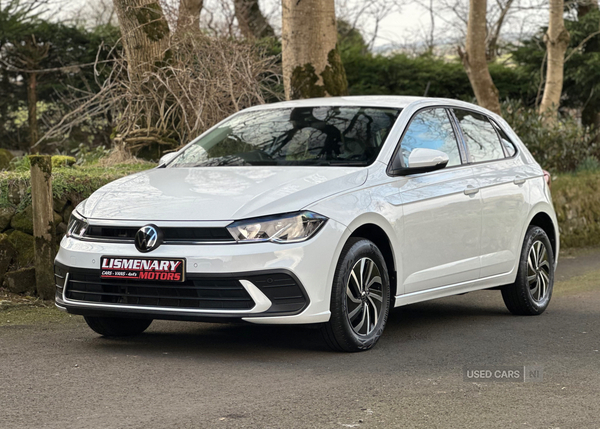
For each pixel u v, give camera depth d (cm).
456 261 616
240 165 587
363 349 538
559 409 414
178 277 484
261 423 383
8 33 1828
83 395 429
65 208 749
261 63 1030
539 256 720
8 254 725
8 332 598
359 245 525
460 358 530
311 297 493
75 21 1944
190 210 499
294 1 1041
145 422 383
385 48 2489
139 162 996
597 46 2220
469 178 637
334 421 388
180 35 998
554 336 612
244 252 480
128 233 506
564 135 1553
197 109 976
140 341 572
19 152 1942
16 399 421
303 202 503
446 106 663
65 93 1897
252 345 558
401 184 570
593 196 1342
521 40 2219
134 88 1003
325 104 646
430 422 389
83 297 518
